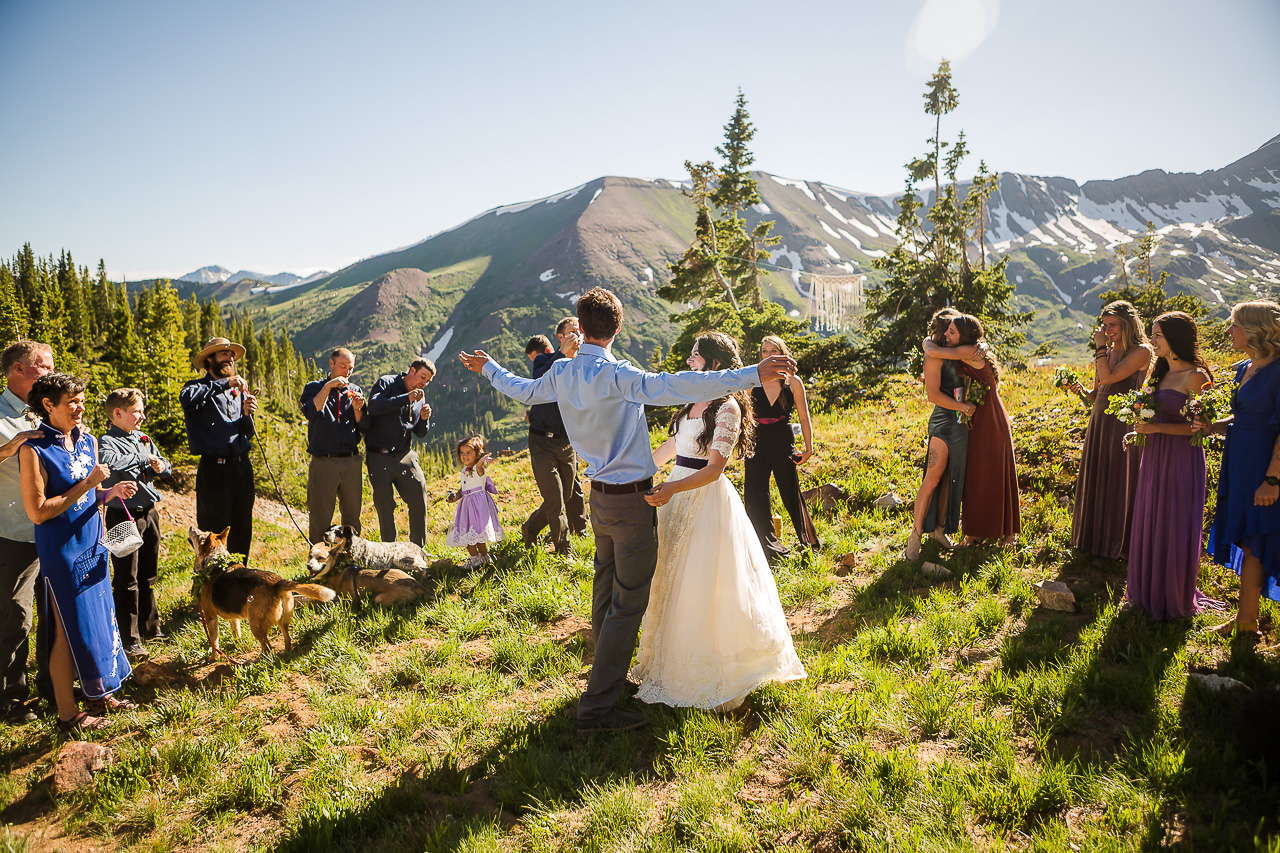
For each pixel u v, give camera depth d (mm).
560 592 6230
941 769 3510
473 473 7414
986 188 35906
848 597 5945
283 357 155750
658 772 3730
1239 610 4605
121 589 5684
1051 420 9633
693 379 3814
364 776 3939
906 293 32531
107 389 67250
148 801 3832
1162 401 4816
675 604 4387
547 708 4508
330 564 6527
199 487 6992
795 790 3527
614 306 4164
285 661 5465
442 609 6168
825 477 9250
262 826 3641
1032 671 4316
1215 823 2979
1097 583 5660
